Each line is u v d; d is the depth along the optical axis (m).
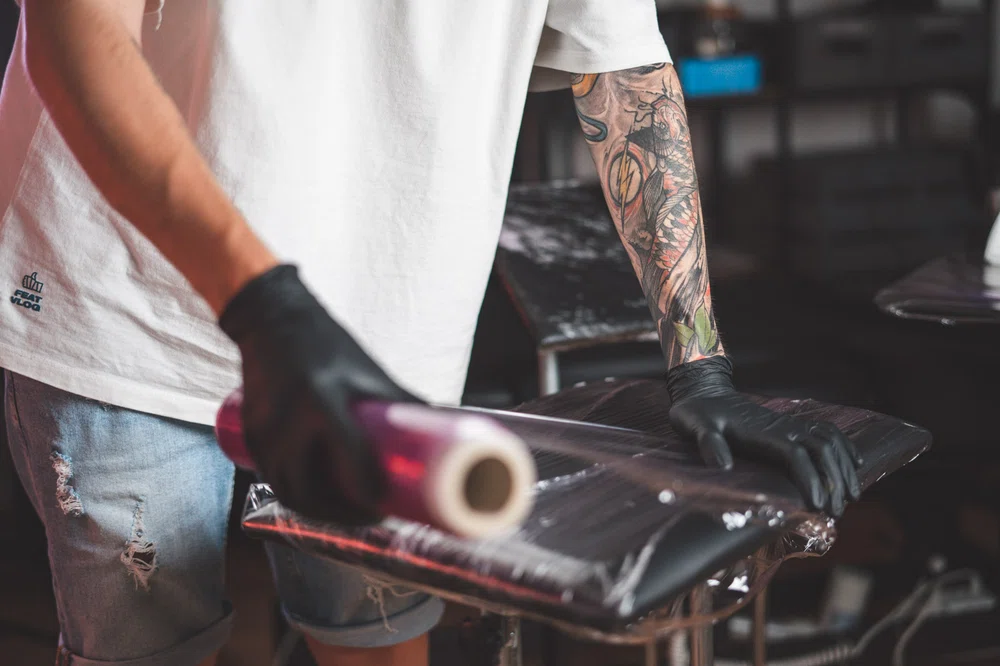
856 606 1.79
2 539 1.97
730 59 2.94
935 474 1.90
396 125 0.78
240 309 0.40
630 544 0.44
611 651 1.68
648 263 0.77
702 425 0.58
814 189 2.68
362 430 0.35
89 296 0.75
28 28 0.47
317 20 0.73
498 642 0.84
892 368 1.99
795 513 0.50
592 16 0.79
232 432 0.44
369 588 0.87
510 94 0.81
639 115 0.79
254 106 0.72
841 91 2.86
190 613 0.83
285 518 0.55
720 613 0.52
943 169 2.74
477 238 0.83
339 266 0.79
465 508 0.32
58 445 0.77
